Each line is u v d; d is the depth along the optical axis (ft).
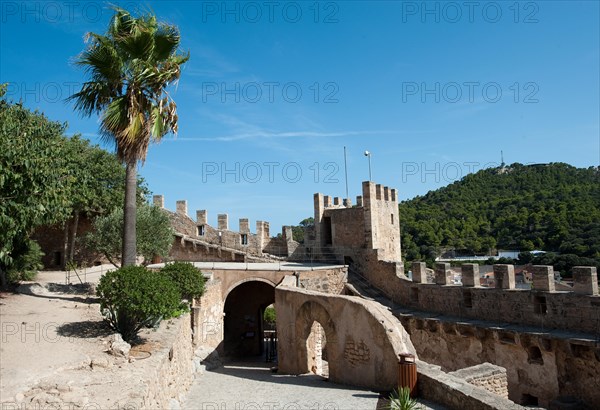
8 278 70.03
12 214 45.19
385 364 49.26
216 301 90.27
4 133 43.73
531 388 64.64
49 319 49.21
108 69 61.11
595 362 57.41
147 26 62.54
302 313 64.90
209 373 66.28
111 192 109.70
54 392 28.35
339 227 122.31
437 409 39.34
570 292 63.46
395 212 132.98
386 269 103.60
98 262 122.93
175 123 67.62
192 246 131.95
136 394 29.30
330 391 50.24
